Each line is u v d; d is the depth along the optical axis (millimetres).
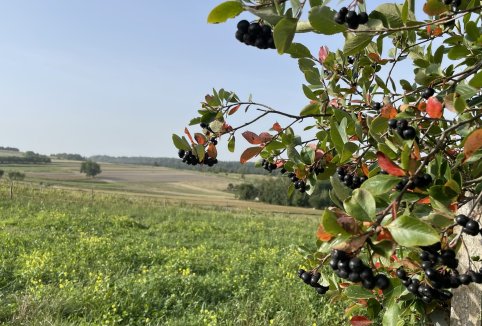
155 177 112750
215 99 2873
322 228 1583
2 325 5320
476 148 1723
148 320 5855
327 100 2865
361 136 2326
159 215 24109
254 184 77312
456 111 1875
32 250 10125
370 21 1769
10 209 19359
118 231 15852
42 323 5336
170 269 8977
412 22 1854
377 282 1477
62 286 6613
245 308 6555
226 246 14062
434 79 2580
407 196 1848
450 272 1872
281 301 6883
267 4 1621
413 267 2188
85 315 5852
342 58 3113
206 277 8352
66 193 32281
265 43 1734
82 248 10352
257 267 10344
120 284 7168
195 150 2863
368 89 3074
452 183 1731
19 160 129000
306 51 2529
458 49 2307
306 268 3000
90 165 104438
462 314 2477
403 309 2998
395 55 3086
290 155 2980
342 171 2809
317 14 1591
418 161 1697
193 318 6113
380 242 1467
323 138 2988
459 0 1794
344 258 1484
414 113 2318
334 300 3021
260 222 24188
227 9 1598
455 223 1660
